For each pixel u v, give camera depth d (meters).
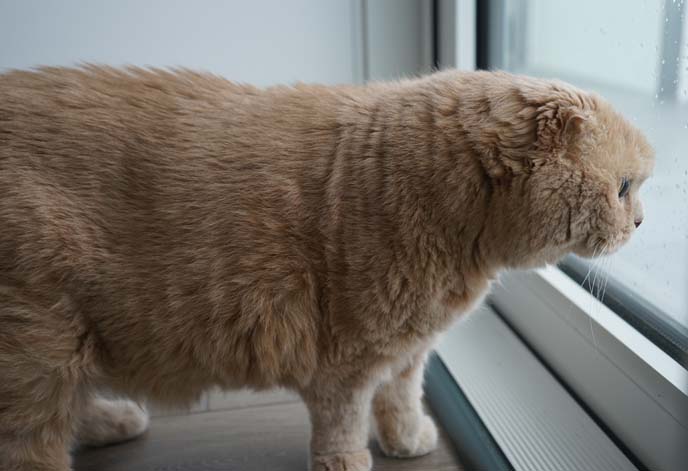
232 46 1.39
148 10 1.35
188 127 0.91
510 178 0.88
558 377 1.20
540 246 0.92
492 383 1.21
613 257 1.12
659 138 1.08
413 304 0.92
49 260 0.87
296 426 1.20
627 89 1.16
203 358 0.94
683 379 0.88
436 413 1.25
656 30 1.07
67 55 1.36
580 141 0.88
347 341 0.93
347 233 0.89
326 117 0.94
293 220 0.89
